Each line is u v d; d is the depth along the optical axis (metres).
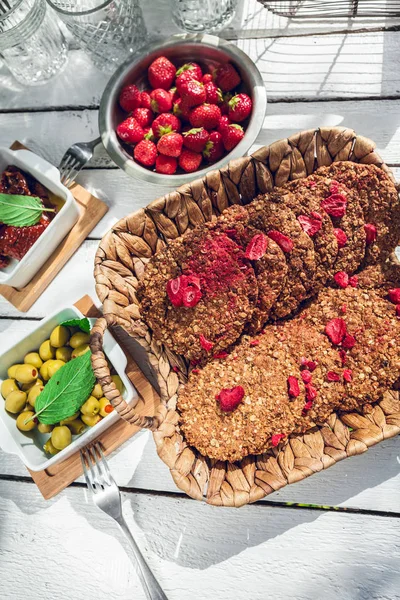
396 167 0.63
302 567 0.58
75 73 0.70
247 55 0.62
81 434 0.60
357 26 0.66
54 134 0.69
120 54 0.69
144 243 0.57
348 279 0.55
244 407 0.53
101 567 0.61
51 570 0.62
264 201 0.55
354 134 0.54
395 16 0.65
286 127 0.65
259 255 0.53
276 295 0.53
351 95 0.65
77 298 0.66
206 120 0.60
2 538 0.62
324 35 0.66
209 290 0.54
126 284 0.56
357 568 0.58
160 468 0.62
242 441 0.52
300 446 0.53
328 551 0.58
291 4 0.66
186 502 0.61
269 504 0.60
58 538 0.62
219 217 0.55
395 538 0.58
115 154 0.62
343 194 0.54
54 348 0.61
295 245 0.53
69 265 0.66
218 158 0.62
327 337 0.54
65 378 0.57
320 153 0.56
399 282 0.55
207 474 0.53
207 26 0.67
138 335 0.55
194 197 0.56
